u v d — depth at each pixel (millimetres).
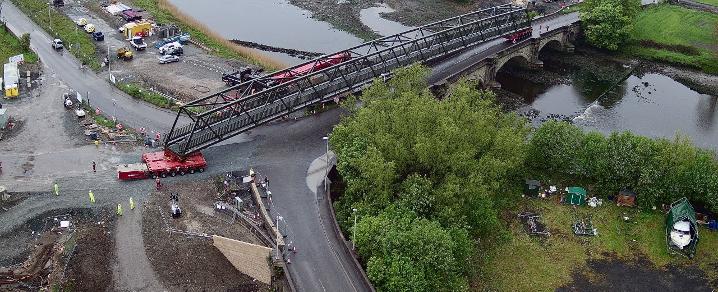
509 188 108188
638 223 104125
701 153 109438
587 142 110875
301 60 170750
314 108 125562
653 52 186000
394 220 85750
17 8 178125
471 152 94500
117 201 96000
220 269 85750
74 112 122188
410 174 95375
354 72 131000
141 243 88250
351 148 97000
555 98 159625
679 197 105250
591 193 110375
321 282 82125
